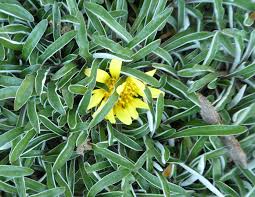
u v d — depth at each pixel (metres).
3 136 0.31
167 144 0.35
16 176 0.32
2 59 0.31
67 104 0.31
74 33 0.31
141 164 0.33
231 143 0.34
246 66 0.34
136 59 0.33
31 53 0.32
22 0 0.35
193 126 0.35
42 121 0.32
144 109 0.34
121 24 0.34
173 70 0.34
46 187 0.33
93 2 0.33
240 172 0.35
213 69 0.34
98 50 0.34
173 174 0.35
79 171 0.35
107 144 0.33
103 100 0.33
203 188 0.35
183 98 0.35
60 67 0.33
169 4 0.36
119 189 0.34
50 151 0.33
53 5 0.32
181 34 0.35
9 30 0.32
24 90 0.31
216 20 0.35
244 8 0.35
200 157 0.34
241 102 0.35
